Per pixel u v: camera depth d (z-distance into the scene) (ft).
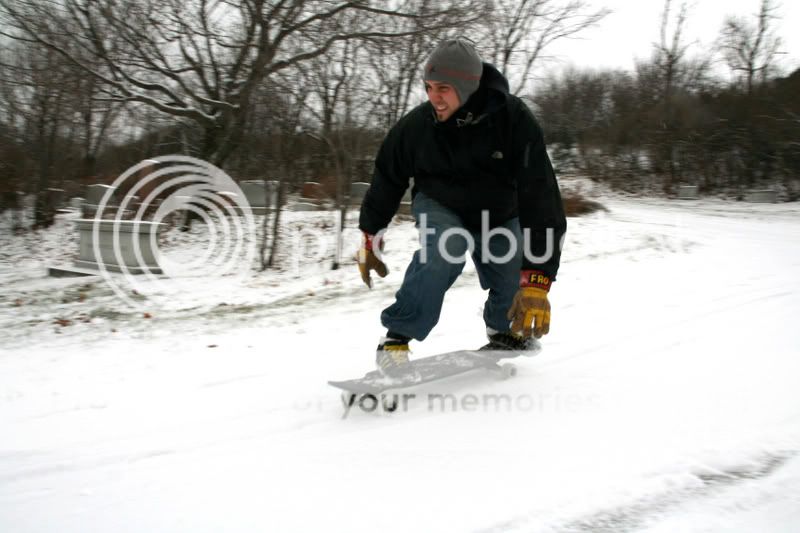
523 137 8.96
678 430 8.73
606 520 6.44
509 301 10.38
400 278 27.43
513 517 6.48
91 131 75.41
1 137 65.36
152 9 49.49
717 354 12.64
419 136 9.63
